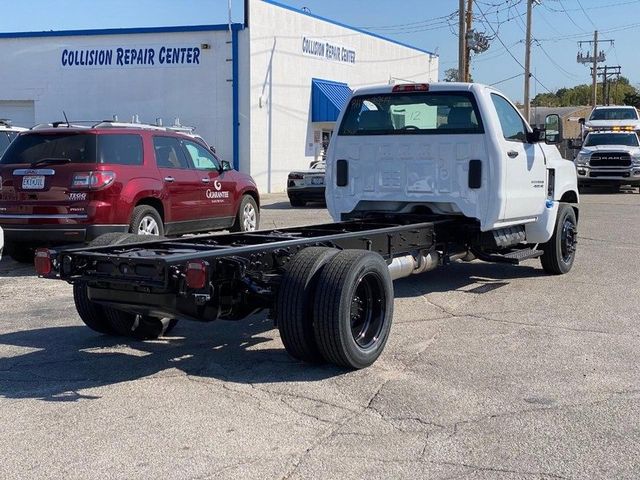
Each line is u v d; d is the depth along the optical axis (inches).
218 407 197.5
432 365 232.7
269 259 229.3
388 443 173.6
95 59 1038.4
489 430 180.9
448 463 162.7
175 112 1019.9
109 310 254.7
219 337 269.4
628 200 871.7
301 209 780.6
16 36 1058.1
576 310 307.1
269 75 1027.9
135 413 193.5
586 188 1080.2
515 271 402.0
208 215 464.8
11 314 309.0
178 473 158.4
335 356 218.5
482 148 315.0
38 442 175.3
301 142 1117.7
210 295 204.5
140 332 263.3
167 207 422.3
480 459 164.6
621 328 277.7
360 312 232.2
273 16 1025.5
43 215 378.0
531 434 178.1
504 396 204.5
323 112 1125.1
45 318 301.9
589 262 429.4
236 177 499.8
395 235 278.8
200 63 1002.1
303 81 1112.2
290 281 218.4
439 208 333.7
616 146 992.9
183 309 210.8
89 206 375.2
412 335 269.3
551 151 376.5
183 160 446.9
